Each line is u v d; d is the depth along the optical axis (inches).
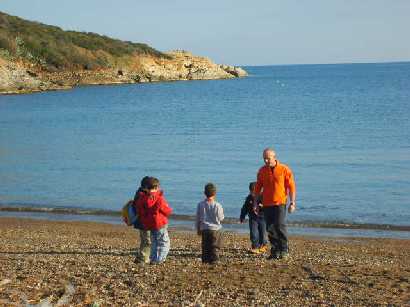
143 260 420.8
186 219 775.7
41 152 1472.7
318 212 804.0
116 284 356.8
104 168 1210.6
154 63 5748.0
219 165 1226.6
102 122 2278.5
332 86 4948.3
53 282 359.6
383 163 1216.8
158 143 1619.1
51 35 5132.9
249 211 485.4
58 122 2306.8
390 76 6998.0
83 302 315.6
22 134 1907.0
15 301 311.0
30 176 1127.0
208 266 406.9
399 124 1977.1
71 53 4977.9
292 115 2426.2
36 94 3964.1
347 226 723.4
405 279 368.8
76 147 1566.2
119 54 5433.1
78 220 772.6
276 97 3634.4
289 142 1589.6
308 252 538.3
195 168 1191.6
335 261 445.7
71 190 992.9
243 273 383.2
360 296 330.0
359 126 1952.5
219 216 415.5
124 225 734.5
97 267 406.3
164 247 419.2
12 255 475.8
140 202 414.9
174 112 2689.5
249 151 1432.1
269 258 438.3
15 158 1369.3
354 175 1088.2
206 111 2719.0
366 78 6579.7
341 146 1488.7
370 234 682.2
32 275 378.3
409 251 565.6
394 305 311.4
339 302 318.7
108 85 4963.1
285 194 430.0
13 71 4133.9
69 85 4566.9
